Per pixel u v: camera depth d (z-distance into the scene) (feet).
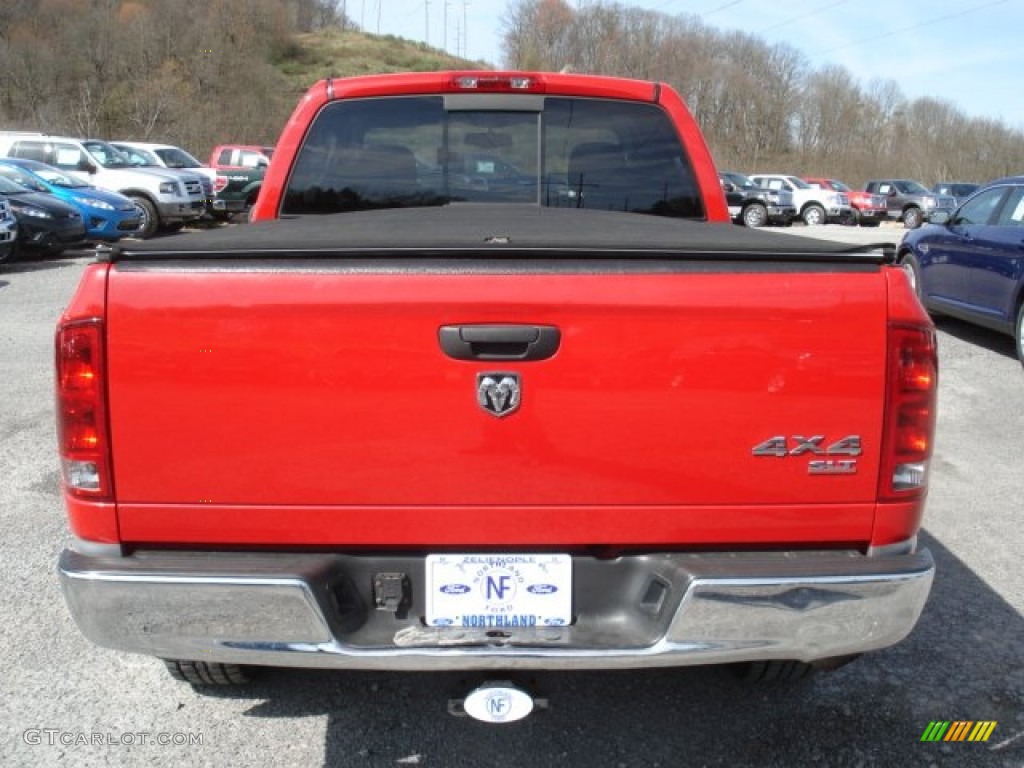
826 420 7.10
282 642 6.99
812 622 7.12
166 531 7.11
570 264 6.89
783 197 98.94
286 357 6.88
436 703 9.91
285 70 248.93
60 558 7.21
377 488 7.06
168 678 10.34
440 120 12.58
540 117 12.62
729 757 9.07
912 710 9.89
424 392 6.93
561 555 7.34
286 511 7.08
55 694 9.98
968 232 29.19
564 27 234.38
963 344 30.19
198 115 147.54
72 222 50.16
